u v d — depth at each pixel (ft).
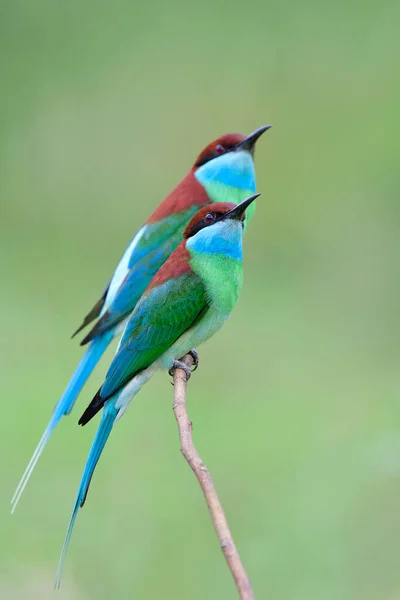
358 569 28.40
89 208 53.62
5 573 30.22
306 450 33.53
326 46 54.39
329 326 44.83
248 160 28.58
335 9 54.13
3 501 32.71
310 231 51.44
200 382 39.34
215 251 23.86
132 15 55.06
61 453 34.78
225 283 23.84
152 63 55.01
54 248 52.34
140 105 54.54
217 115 54.13
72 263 51.19
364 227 50.14
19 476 33.99
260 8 54.60
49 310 46.62
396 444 28.63
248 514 31.01
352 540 28.99
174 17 55.26
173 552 30.35
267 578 28.68
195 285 23.63
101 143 54.19
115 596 29.58
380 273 47.42
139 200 53.42
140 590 29.55
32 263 51.11
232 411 37.01
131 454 34.30
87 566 30.42
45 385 39.27
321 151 53.31
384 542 28.78
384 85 53.47
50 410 37.32
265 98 54.13
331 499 30.14
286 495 31.30
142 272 27.76
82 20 55.01
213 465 33.58
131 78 54.70
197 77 54.70
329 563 28.60
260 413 36.73
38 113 54.44
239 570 13.78
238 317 45.29
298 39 54.49
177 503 32.09
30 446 35.35
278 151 53.93
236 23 54.95
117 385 23.03
